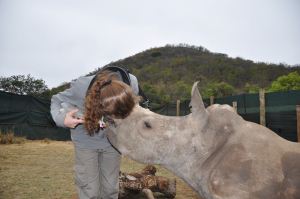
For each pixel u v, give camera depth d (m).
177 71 66.94
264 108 10.70
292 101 10.07
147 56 84.31
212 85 34.41
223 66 66.38
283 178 2.42
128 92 2.98
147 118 2.87
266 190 2.41
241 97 11.95
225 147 2.66
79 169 4.07
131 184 5.97
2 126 16.89
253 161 2.50
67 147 14.83
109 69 3.74
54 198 6.16
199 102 2.80
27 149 13.55
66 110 3.80
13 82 33.19
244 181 2.46
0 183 7.18
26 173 8.33
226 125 2.73
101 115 3.31
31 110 17.80
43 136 18.22
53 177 7.89
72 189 6.80
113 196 4.27
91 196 4.08
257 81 57.91
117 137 2.96
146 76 67.06
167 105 17.55
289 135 10.09
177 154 2.80
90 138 4.02
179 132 2.81
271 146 2.56
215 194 2.53
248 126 2.72
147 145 2.83
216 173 2.57
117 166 4.22
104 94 3.03
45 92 33.94
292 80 23.00
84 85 3.90
